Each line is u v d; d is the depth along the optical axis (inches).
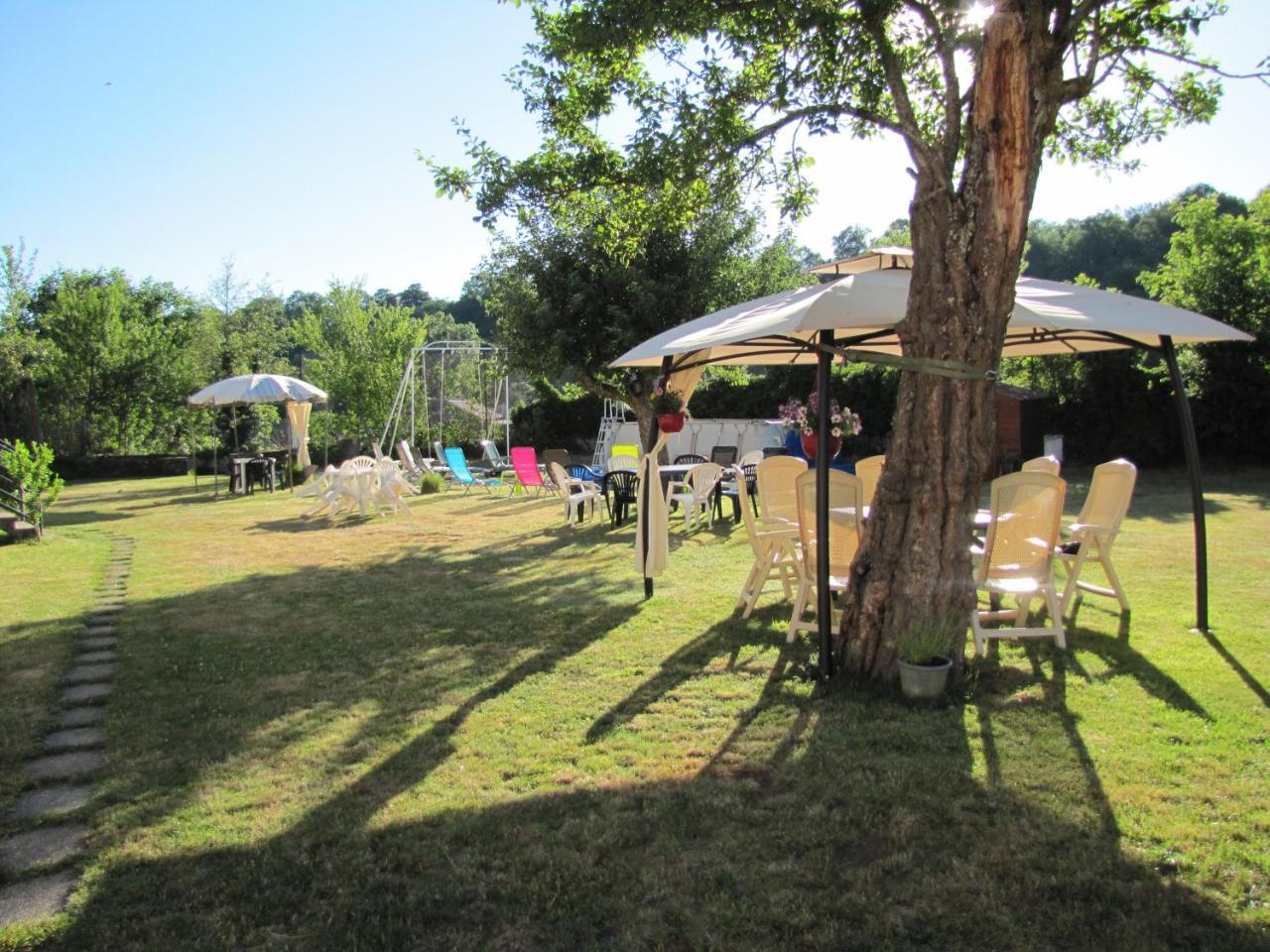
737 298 549.6
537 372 580.7
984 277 158.9
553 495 594.9
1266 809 120.2
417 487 680.4
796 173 278.8
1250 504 445.7
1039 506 195.2
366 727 160.6
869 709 160.6
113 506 613.0
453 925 97.8
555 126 281.4
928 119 269.4
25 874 110.2
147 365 1048.8
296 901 102.8
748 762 139.5
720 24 227.6
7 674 196.5
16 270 1108.5
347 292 1080.8
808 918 96.8
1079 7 161.6
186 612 261.4
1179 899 99.2
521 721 161.9
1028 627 219.0
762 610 243.6
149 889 105.8
